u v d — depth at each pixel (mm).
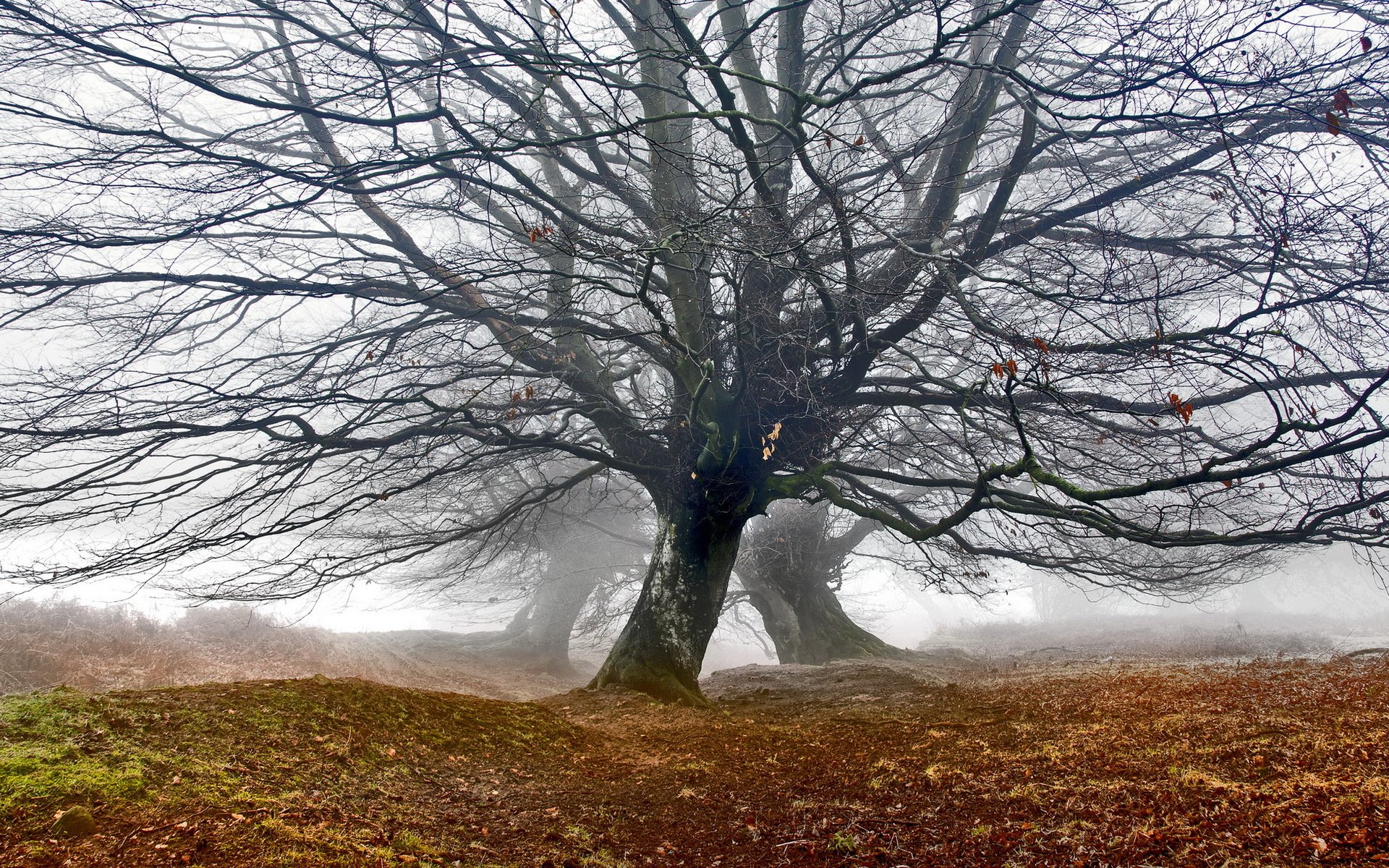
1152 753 6168
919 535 11070
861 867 4434
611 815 5617
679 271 12602
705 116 8914
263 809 4137
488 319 13195
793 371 11609
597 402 13211
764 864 4609
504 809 5504
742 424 12375
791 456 12828
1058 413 11859
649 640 13078
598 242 10961
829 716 10680
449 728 7230
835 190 9797
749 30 8641
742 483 12844
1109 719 7906
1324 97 7961
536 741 7773
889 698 12258
